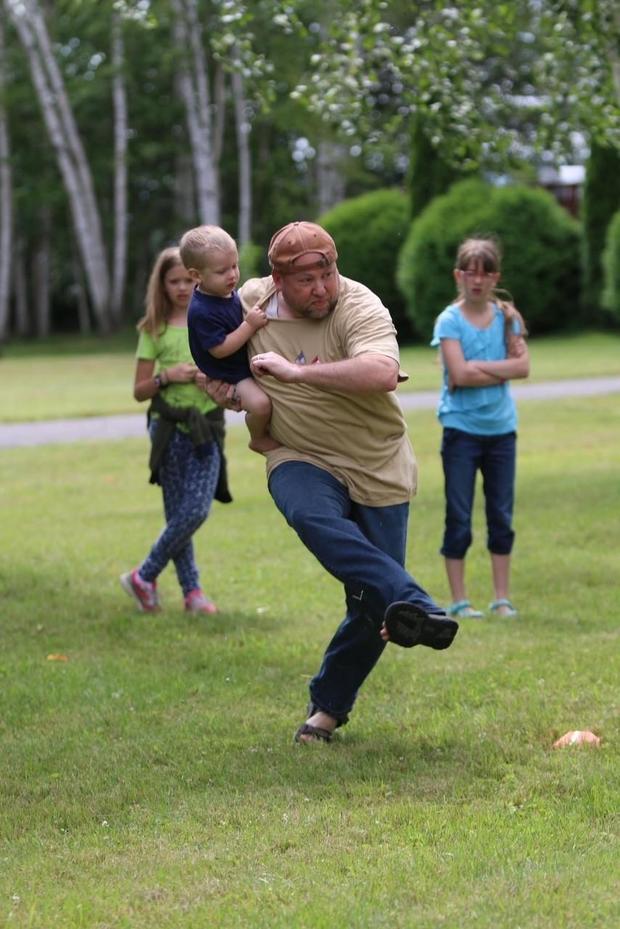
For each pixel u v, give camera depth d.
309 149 76.62
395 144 54.75
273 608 12.36
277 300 7.75
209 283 7.73
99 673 10.12
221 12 18.27
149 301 11.74
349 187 83.00
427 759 7.84
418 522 16.47
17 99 71.06
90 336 72.88
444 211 48.84
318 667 10.18
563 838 6.44
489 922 5.47
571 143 18.66
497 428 11.73
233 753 8.09
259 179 72.94
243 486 20.17
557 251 49.97
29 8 64.94
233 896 5.89
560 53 18.06
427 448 23.91
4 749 8.31
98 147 76.25
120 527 16.86
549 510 16.91
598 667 9.69
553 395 31.92
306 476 7.73
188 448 11.73
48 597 12.95
